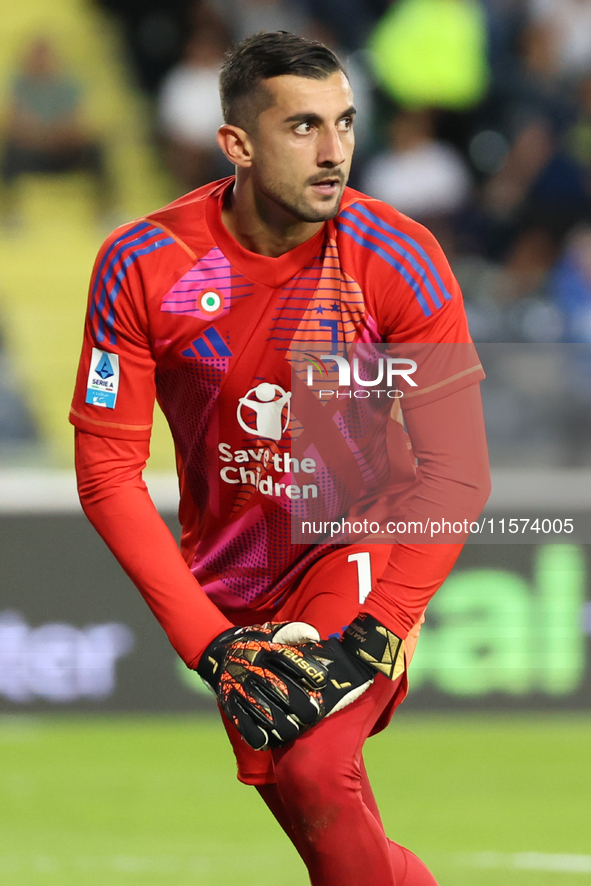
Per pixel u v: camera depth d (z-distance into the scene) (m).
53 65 30.94
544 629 19.81
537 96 30.33
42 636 20.08
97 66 32.78
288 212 8.52
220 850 14.15
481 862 13.54
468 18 30.34
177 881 12.97
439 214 29.03
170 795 16.45
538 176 29.05
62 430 25.36
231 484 9.42
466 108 30.27
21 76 30.88
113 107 32.41
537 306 24.31
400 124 29.33
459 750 18.41
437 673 19.89
